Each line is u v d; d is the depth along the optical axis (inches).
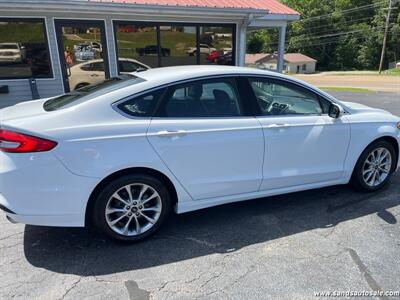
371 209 140.4
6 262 106.7
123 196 113.1
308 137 134.6
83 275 100.5
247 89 127.5
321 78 1579.7
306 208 141.8
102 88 121.1
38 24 306.2
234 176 125.3
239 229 125.9
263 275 100.3
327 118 139.8
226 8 323.9
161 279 99.0
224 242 117.7
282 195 154.3
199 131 116.2
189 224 129.9
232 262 106.6
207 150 118.1
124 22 334.3
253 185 129.7
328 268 103.1
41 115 105.6
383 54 2151.8
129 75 131.3
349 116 145.3
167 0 342.0
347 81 1310.3
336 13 2630.4
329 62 2751.0
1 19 294.7
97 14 320.8
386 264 104.7
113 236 113.4
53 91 327.6
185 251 112.6
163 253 111.5
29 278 99.1
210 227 127.6
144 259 108.3
